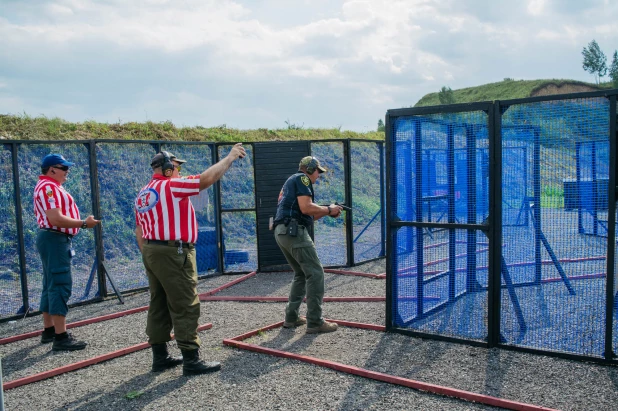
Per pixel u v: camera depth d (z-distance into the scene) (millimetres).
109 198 8750
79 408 3762
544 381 3854
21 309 6750
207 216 9023
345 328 5484
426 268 5059
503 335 4664
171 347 5098
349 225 8984
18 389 4172
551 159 4363
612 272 4047
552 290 4449
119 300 7320
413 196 5078
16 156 6766
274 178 8844
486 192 4633
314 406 3598
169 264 4156
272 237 8906
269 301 6934
